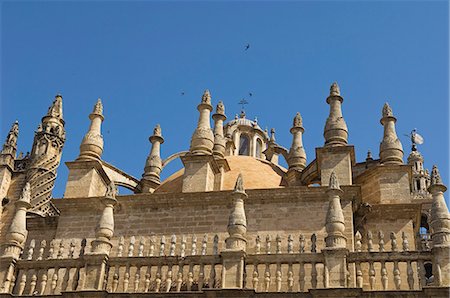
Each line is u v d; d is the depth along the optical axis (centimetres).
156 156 4159
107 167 3916
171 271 2694
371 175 3453
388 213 3247
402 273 2780
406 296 2427
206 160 3488
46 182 4281
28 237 3538
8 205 4172
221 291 2527
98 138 3706
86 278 2712
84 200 3403
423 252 2539
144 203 3356
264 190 3238
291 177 3725
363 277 2778
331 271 2534
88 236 3334
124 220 3344
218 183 3572
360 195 3166
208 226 3228
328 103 3534
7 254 2877
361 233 3234
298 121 3988
